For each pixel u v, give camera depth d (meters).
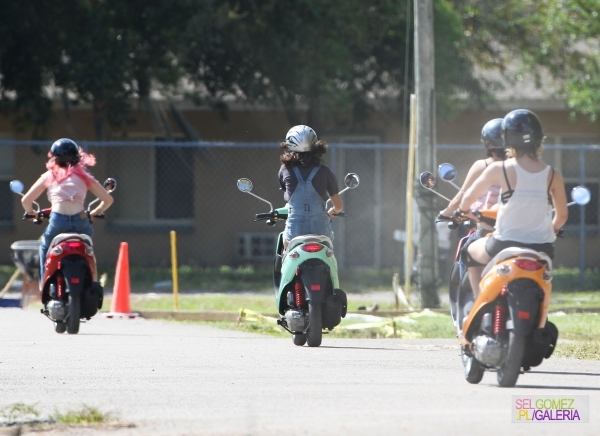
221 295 69.44
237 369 32.09
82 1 76.25
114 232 91.19
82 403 24.59
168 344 40.22
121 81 75.88
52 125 86.75
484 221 28.45
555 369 33.59
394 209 88.31
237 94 82.81
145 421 22.84
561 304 63.72
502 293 26.30
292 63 77.69
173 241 59.00
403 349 39.97
